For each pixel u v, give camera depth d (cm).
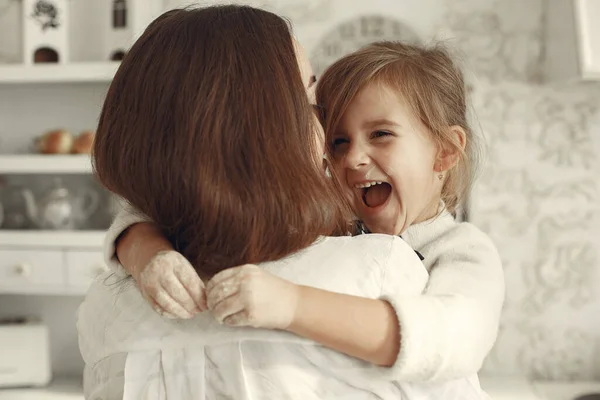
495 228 243
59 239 232
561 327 244
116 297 71
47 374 246
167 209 64
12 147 260
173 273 59
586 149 241
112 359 68
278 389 62
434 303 65
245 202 61
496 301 75
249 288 57
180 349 65
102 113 70
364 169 90
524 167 242
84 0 249
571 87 239
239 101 62
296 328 60
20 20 253
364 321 61
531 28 239
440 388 67
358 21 241
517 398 220
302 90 65
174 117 63
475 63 240
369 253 67
